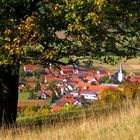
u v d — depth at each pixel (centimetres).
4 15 3384
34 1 3519
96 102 5400
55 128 2739
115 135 2147
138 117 2486
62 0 3241
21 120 4584
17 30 3275
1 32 3303
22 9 3500
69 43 3462
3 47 3272
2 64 3472
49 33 3328
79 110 4847
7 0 3216
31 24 3247
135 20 3438
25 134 2628
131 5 3416
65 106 5853
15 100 3991
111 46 3572
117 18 3278
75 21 3183
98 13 3098
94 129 2395
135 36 3644
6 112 3909
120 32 3562
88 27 3147
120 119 2512
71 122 2975
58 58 3531
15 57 3400
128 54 3734
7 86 3888
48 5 3438
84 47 3506
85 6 3083
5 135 2741
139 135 2058
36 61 3447
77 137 2305
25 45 3272
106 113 3212
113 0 3186
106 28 3409
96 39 3416
